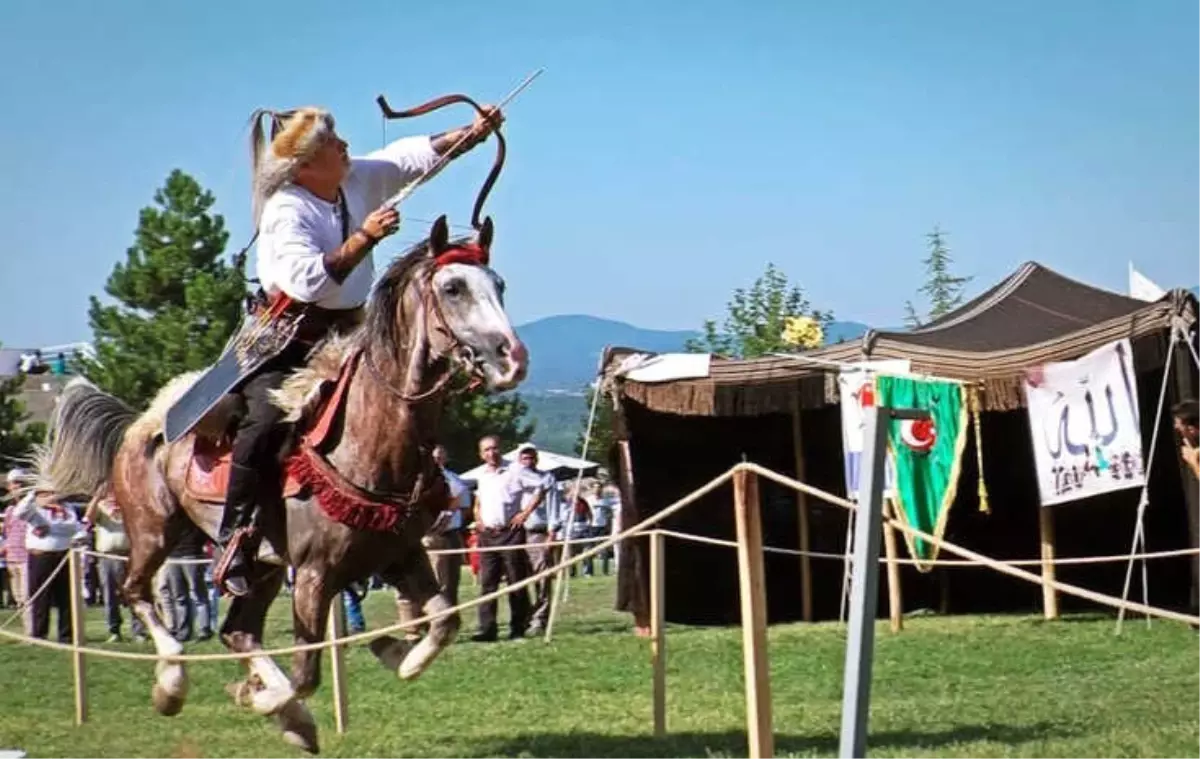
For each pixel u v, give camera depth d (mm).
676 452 17906
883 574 18156
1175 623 14641
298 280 7648
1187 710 9047
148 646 16922
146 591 8969
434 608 7941
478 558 16688
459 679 12656
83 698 10906
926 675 11805
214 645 16750
